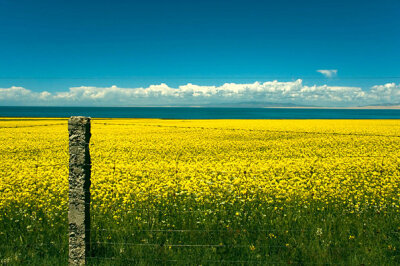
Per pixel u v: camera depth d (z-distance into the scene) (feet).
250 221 23.18
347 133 106.42
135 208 26.30
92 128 125.39
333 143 81.76
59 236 20.81
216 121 186.60
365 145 78.07
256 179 37.32
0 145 75.41
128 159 57.52
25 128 121.39
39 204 27.86
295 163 51.42
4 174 42.22
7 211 26.04
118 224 22.58
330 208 26.73
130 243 19.27
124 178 39.68
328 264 17.39
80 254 17.13
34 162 53.16
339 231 21.36
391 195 30.76
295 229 21.68
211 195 29.78
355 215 24.82
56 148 71.56
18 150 68.49
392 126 139.74
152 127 131.44
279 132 109.70
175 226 22.40
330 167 47.88
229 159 58.65
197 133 106.83
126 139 88.74
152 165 50.01
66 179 36.81
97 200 29.60
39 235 20.72
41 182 35.99
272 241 19.95
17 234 21.15
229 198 28.68
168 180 38.19
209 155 63.16
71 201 17.15
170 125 144.36
